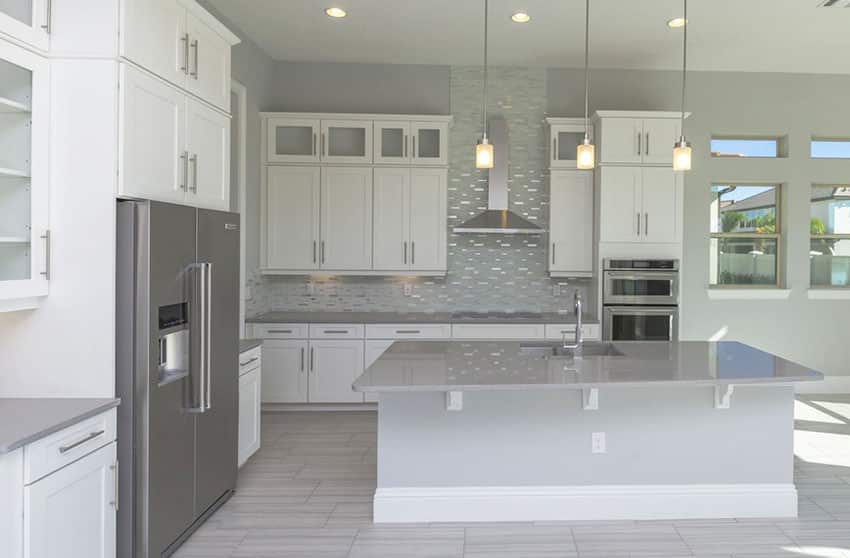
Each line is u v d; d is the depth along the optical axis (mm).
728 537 3123
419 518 3326
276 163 5730
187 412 2959
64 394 2508
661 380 2809
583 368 3088
